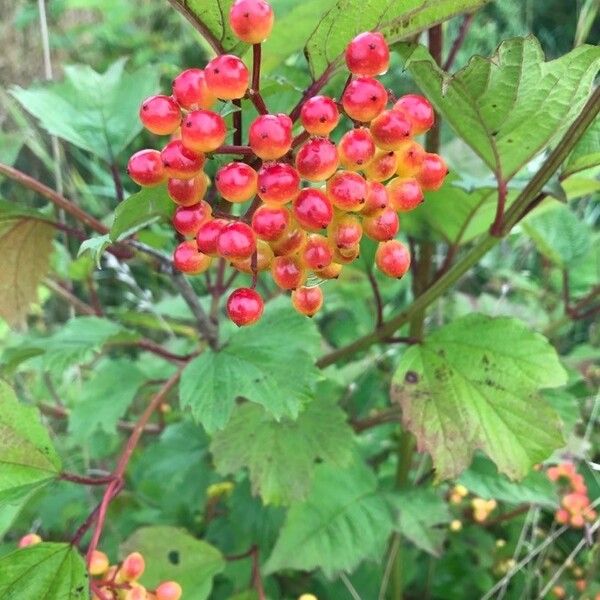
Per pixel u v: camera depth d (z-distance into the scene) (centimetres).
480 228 24
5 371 25
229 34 16
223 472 23
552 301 42
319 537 24
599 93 17
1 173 21
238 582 28
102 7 65
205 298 30
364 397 35
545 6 76
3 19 58
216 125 13
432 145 24
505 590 32
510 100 17
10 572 16
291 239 14
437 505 26
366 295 37
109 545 32
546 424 20
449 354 21
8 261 24
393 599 31
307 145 13
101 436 34
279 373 20
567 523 29
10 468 17
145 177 15
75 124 25
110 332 25
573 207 48
